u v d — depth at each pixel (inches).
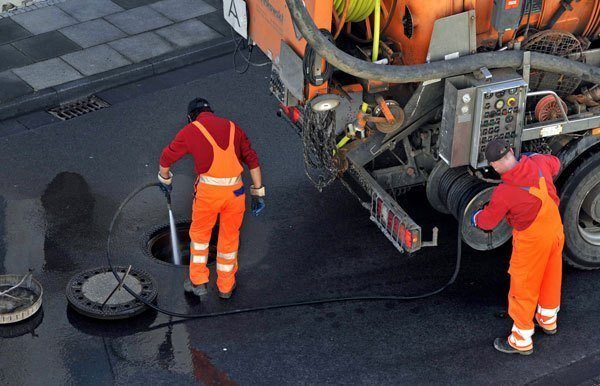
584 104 314.8
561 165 318.7
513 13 291.6
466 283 337.7
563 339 311.4
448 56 292.8
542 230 281.6
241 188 311.7
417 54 301.0
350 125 309.4
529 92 314.2
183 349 307.0
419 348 307.7
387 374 296.8
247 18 339.3
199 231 316.8
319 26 288.7
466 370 298.5
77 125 436.5
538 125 305.4
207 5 531.2
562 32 307.9
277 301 329.1
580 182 322.3
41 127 434.3
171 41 495.2
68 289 324.8
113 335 312.3
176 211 376.8
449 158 301.7
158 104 453.4
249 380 294.4
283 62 311.6
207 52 490.6
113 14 518.3
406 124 311.4
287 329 316.2
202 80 473.1
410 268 345.4
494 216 285.0
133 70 470.0
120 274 333.7
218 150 302.2
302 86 300.4
